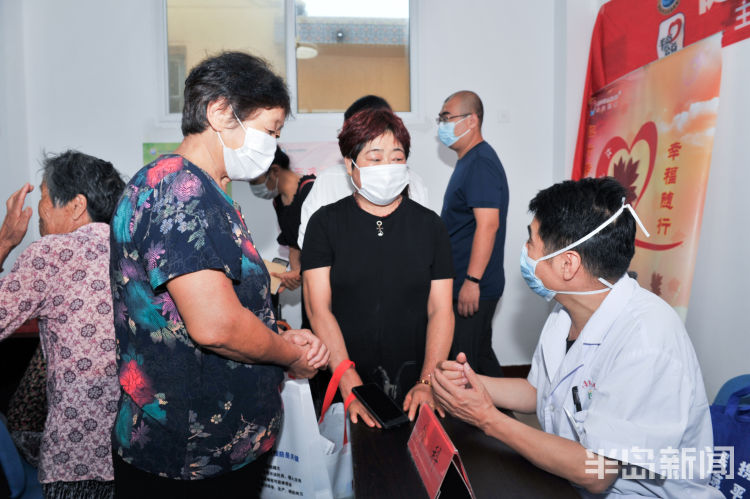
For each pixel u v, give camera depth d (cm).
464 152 269
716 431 117
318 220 148
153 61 335
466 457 101
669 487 100
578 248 102
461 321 257
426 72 345
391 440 107
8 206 159
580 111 334
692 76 226
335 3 347
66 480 122
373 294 144
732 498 114
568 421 107
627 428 92
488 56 346
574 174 325
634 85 268
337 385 125
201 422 90
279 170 244
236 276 87
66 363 122
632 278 113
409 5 348
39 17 327
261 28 344
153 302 86
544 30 347
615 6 286
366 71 352
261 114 96
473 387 107
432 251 146
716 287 226
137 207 86
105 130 337
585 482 93
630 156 269
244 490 100
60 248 122
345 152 144
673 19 238
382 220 145
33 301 118
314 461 105
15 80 318
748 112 206
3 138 308
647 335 96
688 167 225
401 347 145
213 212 86
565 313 120
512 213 357
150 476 93
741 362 213
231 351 86
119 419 96
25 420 149
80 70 332
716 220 225
